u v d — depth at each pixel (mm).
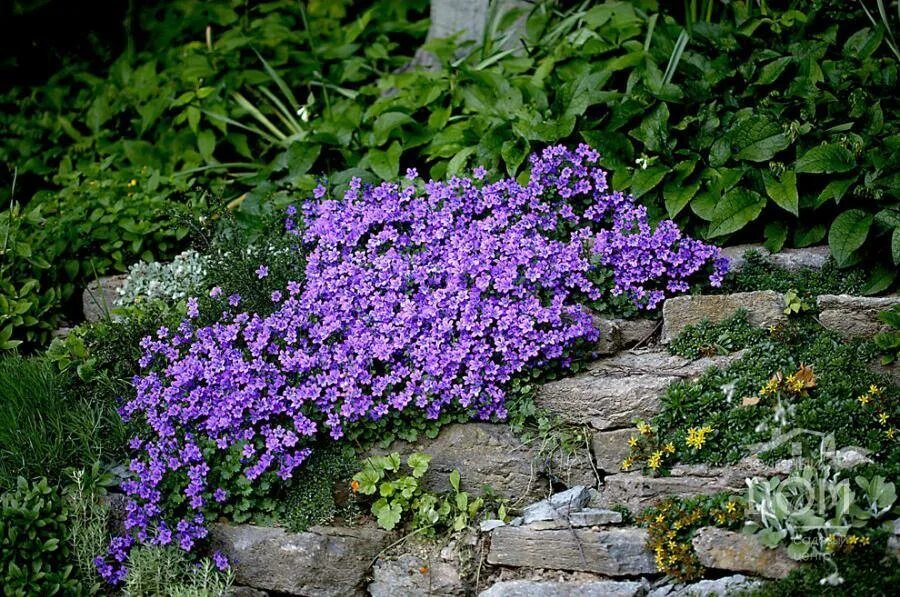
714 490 4258
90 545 4324
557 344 4469
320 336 4477
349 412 4410
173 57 5766
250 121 5586
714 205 4637
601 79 4895
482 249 4555
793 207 4539
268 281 4641
